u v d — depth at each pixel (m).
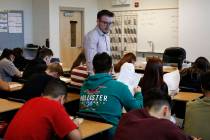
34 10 8.95
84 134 2.50
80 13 9.35
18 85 4.77
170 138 1.73
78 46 9.38
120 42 9.41
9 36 8.51
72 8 9.05
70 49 9.22
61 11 8.89
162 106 1.88
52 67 3.84
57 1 8.70
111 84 2.79
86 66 3.93
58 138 2.14
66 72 5.44
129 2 9.07
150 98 1.91
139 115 1.89
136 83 3.34
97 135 2.71
